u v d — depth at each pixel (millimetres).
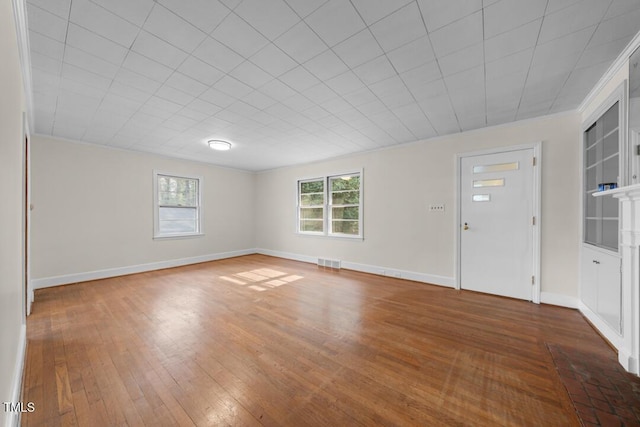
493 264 3516
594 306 2561
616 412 1464
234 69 2158
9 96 1396
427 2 1481
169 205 5387
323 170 5582
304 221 6094
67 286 3936
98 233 4359
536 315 2820
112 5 1484
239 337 2352
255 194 6996
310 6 1509
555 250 3092
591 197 2764
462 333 2422
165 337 2350
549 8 1511
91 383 1720
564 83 2375
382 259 4617
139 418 1431
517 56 1978
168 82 2354
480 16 1578
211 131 3707
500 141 3441
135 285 4004
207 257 5941
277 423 1400
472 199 3672
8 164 1407
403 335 2387
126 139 4090
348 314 2873
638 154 1888
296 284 4059
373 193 4734
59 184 3982
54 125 3436
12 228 1600
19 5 1429
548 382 1728
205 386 1696
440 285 3945
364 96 2643
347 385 1708
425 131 3725
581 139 2902
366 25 1663
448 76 2266
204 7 1512
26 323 2629
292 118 3217
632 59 1862
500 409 1496
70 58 1975
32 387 1675
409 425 1386
